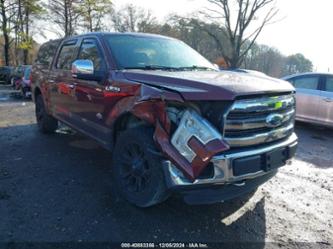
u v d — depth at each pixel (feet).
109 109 12.29
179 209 11.43
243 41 69.10
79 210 11.07
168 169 9.41
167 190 10.23
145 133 10.54
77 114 15.40
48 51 20.47
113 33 14.66
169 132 9.51
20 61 134.21
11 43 122.72
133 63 12.93
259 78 11.14
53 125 21.34
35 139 20.27
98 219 10.53
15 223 10.14
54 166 15.26
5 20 102.32
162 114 9.59
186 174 9.07
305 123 30.37
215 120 8.95
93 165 15.51
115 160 11.96
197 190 9.41
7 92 59.62
